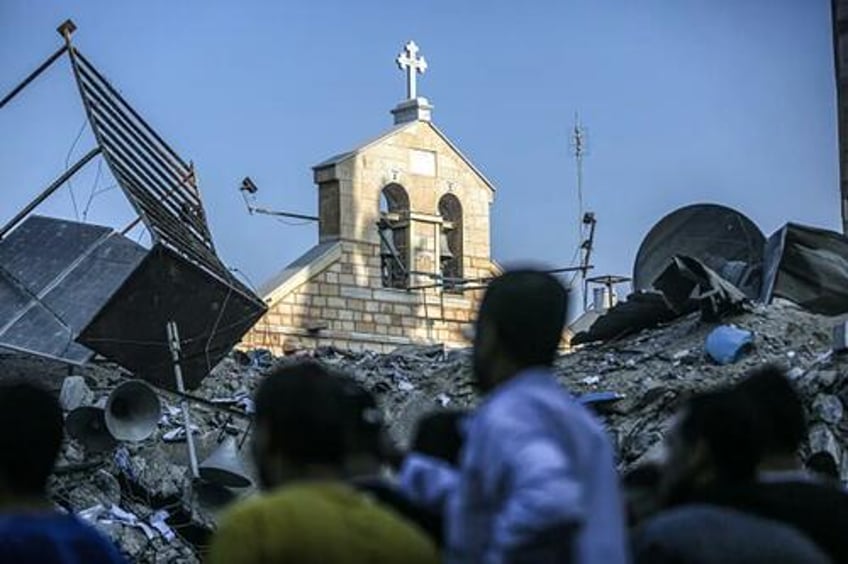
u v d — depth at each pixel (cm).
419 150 3966
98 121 2727
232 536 543
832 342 2486
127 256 2714
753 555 584
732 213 3098
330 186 3850
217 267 2752
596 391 2636
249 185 3709
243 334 2739
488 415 582
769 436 670
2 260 2753
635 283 3105
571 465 566
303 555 541
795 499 635
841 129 3084
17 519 593
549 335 611
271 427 577
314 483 573
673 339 2834
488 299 618
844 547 629
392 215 3919
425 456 754
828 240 2983
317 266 3747
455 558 579
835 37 3105
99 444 2405
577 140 4128
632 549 620
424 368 3067
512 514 550
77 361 2562
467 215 4000
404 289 3862
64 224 2814
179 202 2888
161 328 2589
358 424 655
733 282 3053
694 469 652
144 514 2341
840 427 2223
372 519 565
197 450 2522
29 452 609
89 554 600
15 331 2609
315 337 3706
